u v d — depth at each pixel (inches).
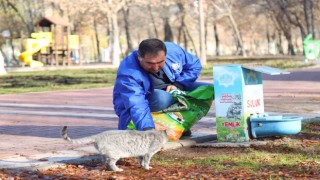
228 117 328.8
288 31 3142.2
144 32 3240.7
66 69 1701.5
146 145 259.1
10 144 352.5
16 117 517.7
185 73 341.1
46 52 1989.4
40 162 283.0
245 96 325.7
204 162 275.6
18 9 2434.8
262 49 4468.5
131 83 299.6
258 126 325.7
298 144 316.5
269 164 266.1
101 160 286.8
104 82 1091.3
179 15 2704.2
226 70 326.3
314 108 526.9
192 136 350.0
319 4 2447.1
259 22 3555.6
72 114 530.0
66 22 1989.4
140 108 295.1
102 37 3304.6
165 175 247.0
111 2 1947.6
